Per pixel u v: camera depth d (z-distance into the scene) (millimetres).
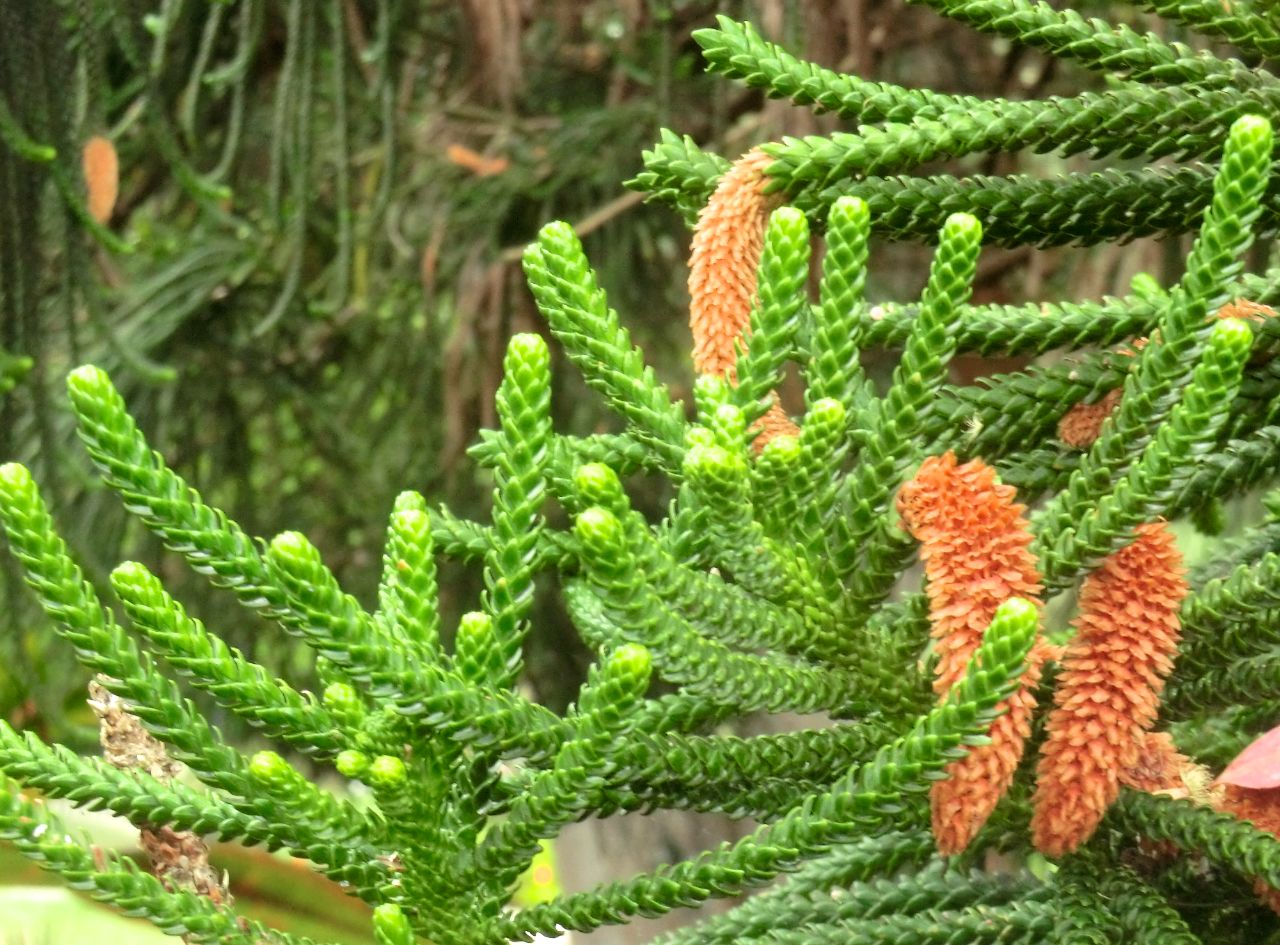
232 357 1546
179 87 1226
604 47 1491
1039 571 398
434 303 1517
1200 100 453
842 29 1245
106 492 1413
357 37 1249
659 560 386
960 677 377
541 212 1484
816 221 461
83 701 1557
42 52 917
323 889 1189
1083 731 388
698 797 419
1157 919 399
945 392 459
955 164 1301
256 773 383
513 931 402
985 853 449
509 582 397
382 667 378
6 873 1124
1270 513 461
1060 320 459
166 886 385
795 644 406
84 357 1406
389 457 1702
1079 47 455
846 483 410
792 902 438
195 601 1540
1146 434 396
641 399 423
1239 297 446
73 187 934
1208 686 429
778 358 412
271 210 1200
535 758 394
